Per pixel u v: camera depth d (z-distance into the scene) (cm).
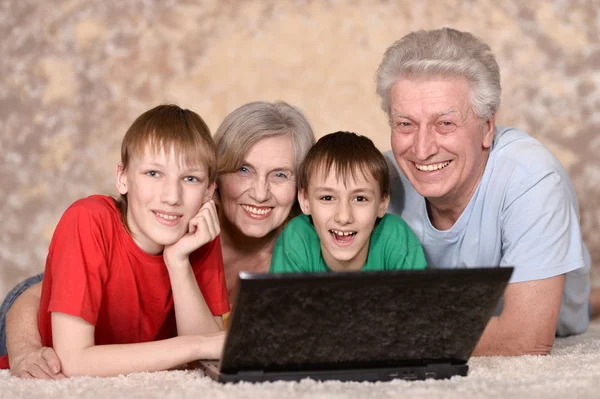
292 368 156
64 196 413
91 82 417
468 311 154
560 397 139
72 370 176
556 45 414
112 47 418
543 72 413
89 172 414
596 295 327
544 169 211
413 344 157
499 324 203
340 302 147
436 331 156
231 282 255
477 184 219
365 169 214
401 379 159
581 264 206
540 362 178
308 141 235
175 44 418
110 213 192
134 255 194
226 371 155
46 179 414
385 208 224
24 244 409
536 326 201
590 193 406
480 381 155
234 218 236
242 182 231
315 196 217
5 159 415
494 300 154
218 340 177
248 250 252
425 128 207
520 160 214
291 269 220
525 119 413
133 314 199
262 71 419
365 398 138
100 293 184
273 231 248
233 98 417
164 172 185
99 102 416
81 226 185
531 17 416
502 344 201
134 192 188
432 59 205
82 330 179
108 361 175
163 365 175
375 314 150
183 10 419
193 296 193
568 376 160
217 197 242
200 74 418
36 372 176
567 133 411
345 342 153
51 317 185
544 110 412
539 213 206
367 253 224
